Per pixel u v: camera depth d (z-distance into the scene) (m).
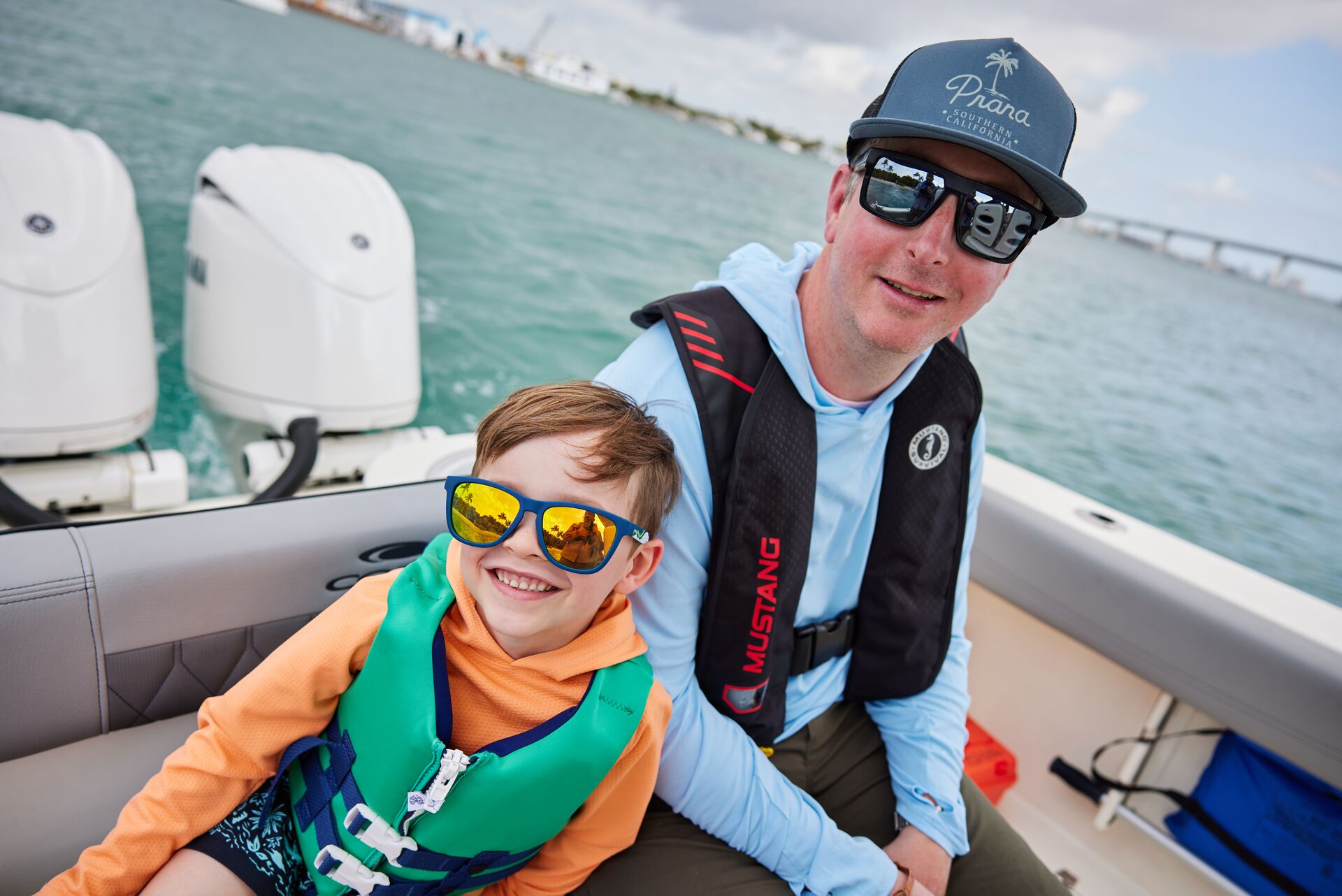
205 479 2.29
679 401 0.94
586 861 0.93
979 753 1.69
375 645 0.81
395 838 0.79
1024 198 0.87
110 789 0.95
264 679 0.82
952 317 0.92
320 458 2.03
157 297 3.57
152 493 1.83
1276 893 1.41
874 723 1.29
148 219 4.49
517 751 0.79
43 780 0.93
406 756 0.78
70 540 0.92
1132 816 1.58
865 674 1.21
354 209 2.11
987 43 0.84
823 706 1.21
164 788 0.79
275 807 0.87
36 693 0.88
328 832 0.82
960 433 1.14
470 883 0.88
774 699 1.09
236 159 2.11
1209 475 9.64
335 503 1.11
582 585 0.80
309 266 1.95
